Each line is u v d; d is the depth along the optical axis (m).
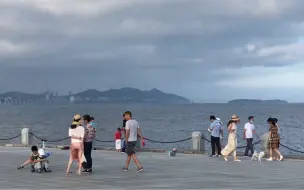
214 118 22.62
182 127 85.56
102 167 17.75
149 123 99.81
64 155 22.84
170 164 18.89
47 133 71.62
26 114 160.75
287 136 62.50
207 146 39.81
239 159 21.03
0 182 13.84
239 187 12.85
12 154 23.44
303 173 16.02
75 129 15.45
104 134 67.56
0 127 84.81
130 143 16.23
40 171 16.11
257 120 110.19
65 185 13.22
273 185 13.23
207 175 15.45
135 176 15.17
